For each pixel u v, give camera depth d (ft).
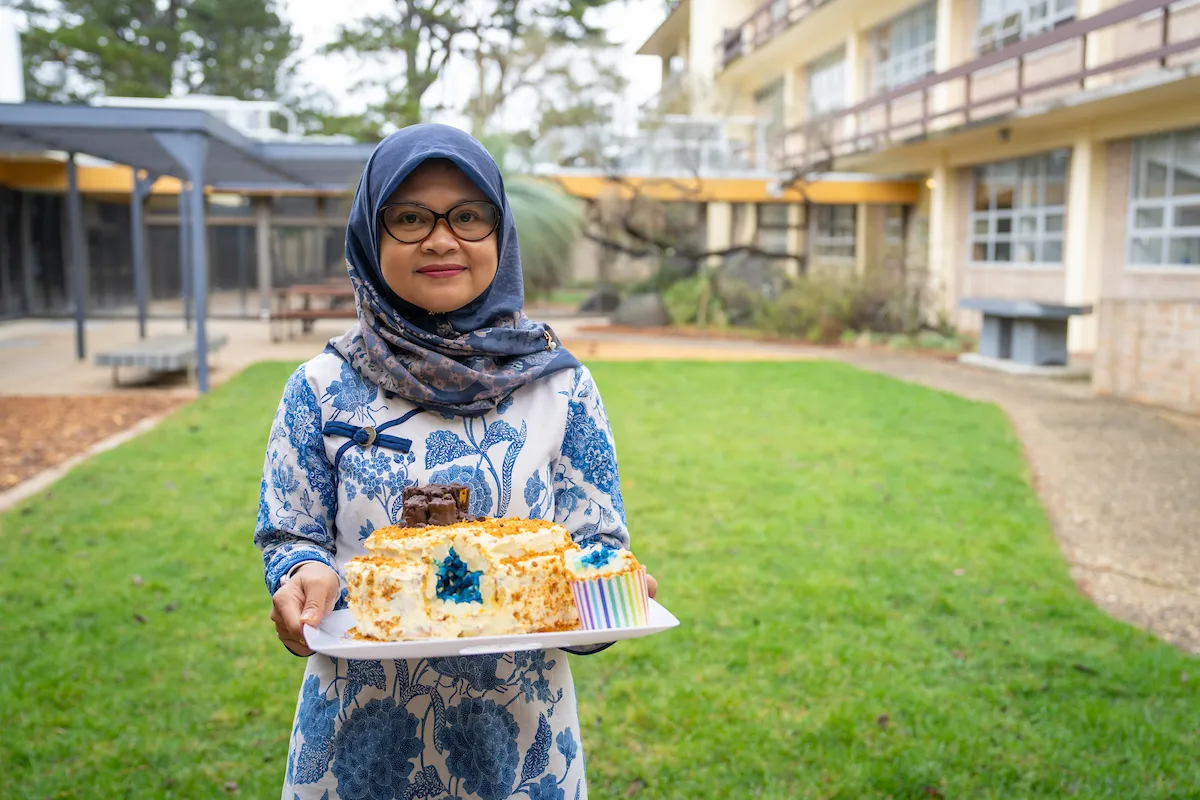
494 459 5.67
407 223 5.52
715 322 70.90
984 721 11.75
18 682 12.47
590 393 6.04
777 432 30.27
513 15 103.09
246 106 78.13
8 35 84.43
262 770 10.62
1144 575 17.66
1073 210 55.21
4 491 23.02
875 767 10.71
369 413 5.65
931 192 73.87
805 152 68.28
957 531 19.77
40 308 78.48
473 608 5.42
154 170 58.70
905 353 55.72
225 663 13.21
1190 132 48.62
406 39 103.96
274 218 80.28
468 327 5.79
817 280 64.54
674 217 72.49
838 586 16.39
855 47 76.89
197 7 119.85
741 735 11.45
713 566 17.46
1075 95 47.91
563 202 58.95
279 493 5.65
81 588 15.98
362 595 5.27
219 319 81.76
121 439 29.68
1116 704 12.17
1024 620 15.03
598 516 5.96
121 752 10.88
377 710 5.50
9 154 70.23
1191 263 48.98
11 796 10.01
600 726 11.68
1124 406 35.37
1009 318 48.91
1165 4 41.63
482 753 5.53
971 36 65.16
